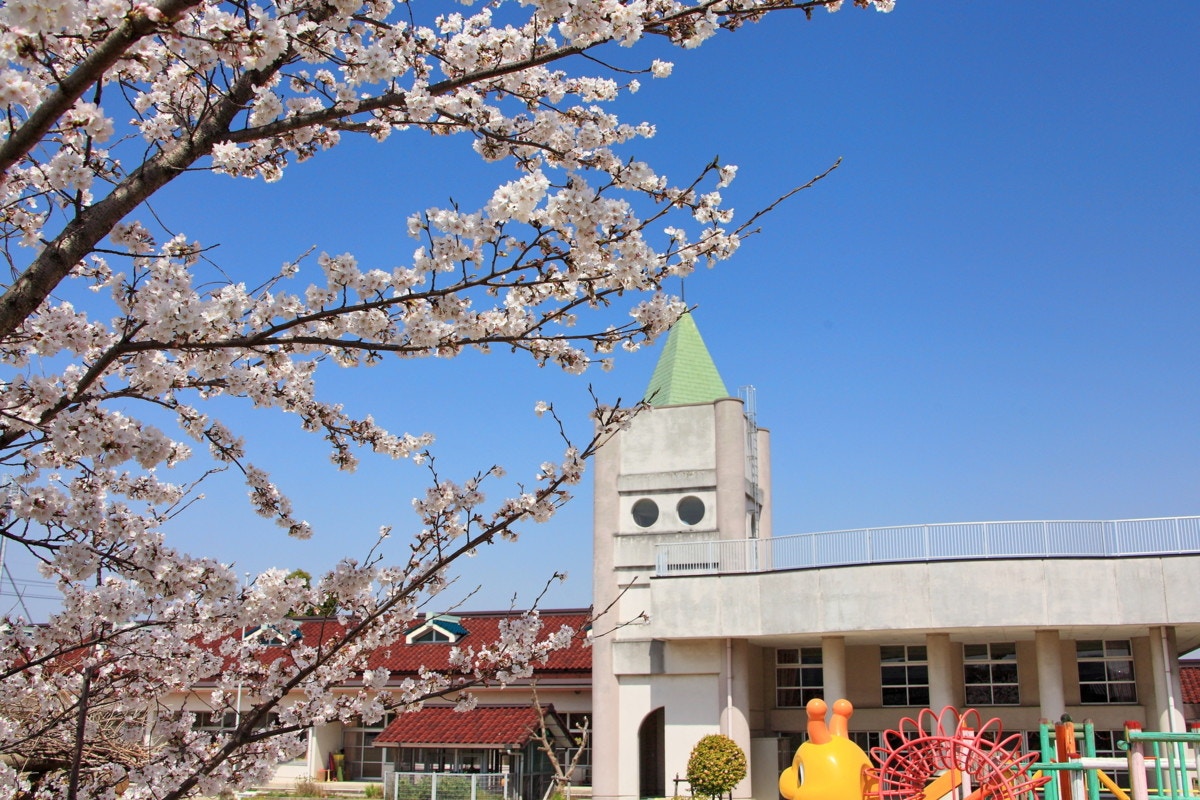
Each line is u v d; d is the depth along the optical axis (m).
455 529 7.00
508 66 5.13
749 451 28.55
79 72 3.92
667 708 25.05
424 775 26.00
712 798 23.17
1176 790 13.59
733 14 5.00
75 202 4.45
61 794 6.37
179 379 5.38
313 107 5.78
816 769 12.33
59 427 4.71
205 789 6.21
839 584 22.36
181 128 5.50
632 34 4.86
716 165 5.60
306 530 6.68
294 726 6.15
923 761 12.23
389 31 5.35
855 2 4.97
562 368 6.27
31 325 5.15
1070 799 13.79
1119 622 20.39
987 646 25.12
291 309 5.65
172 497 6.75
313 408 6.85
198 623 6.62
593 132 5.76
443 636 32.75
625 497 27.12
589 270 5.52
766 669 27.33
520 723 27.03
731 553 24.83
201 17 5.36
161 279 4.81
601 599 26.27
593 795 25.03
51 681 7.11
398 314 6.05
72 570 4.93
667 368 28.94
